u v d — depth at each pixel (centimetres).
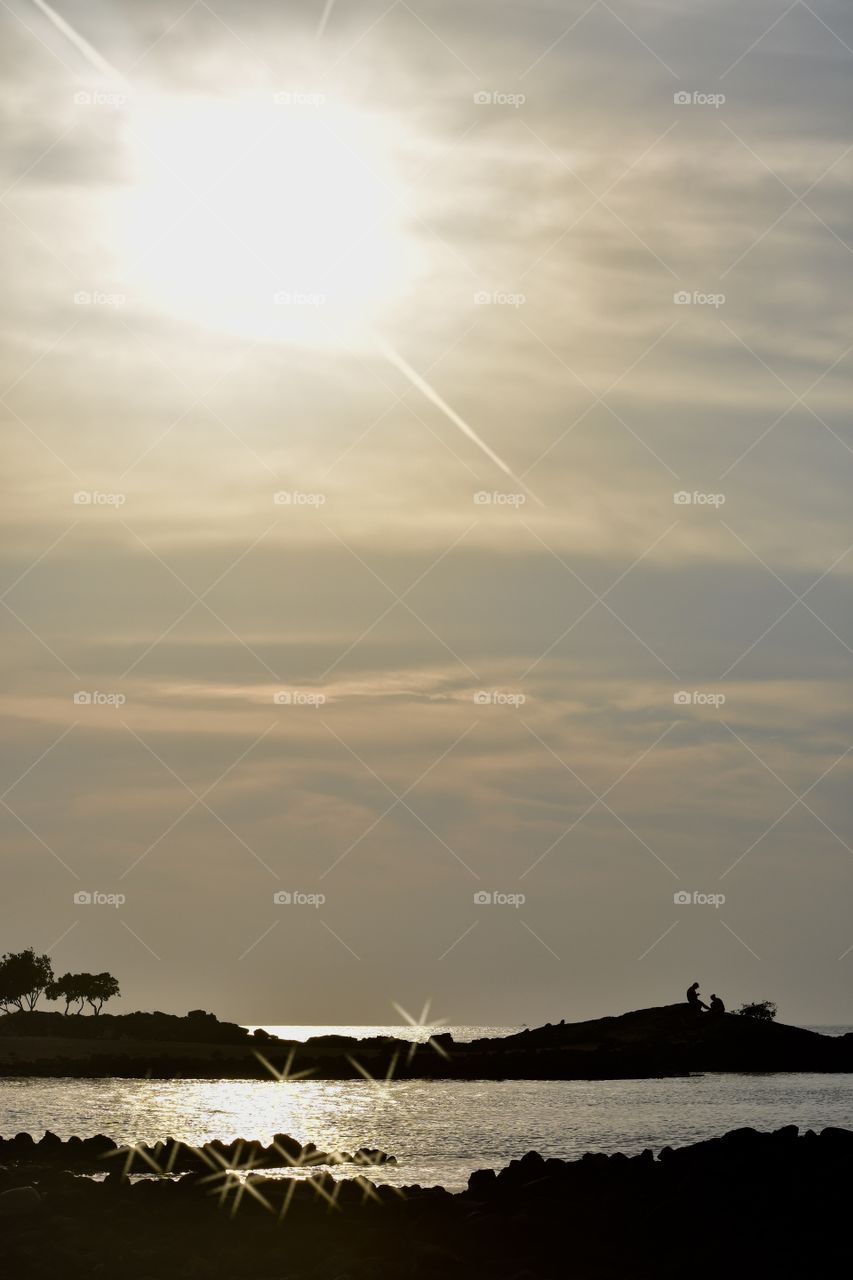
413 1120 5991
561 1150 4706
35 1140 4853
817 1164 3033
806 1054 10788
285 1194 3172
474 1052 11738
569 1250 2597
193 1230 2812
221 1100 7288
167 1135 5316
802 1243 2511
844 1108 6631
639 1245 2630
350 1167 4153
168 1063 9950
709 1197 2819
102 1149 4222
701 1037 11500
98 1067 9794
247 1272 2470
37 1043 11762
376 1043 12650
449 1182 3809
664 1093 7938
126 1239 2741
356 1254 2575
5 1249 2616
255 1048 12069
